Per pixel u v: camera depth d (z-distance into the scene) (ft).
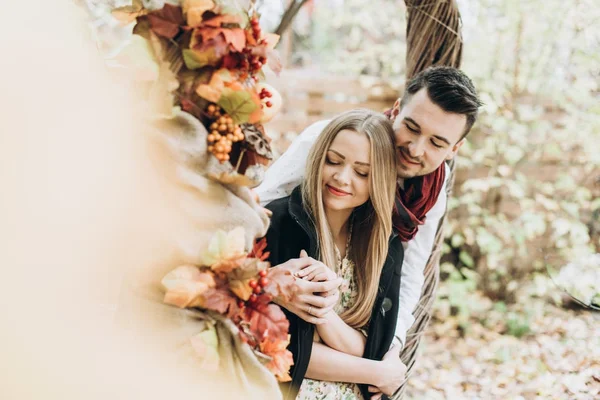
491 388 8.70
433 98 4.73
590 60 10.91
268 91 3.54
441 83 4.73
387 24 13.82
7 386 2.76
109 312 3.33
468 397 8.54
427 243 5.73
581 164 11.65
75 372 2.88
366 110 4.77
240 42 3.26
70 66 2.97
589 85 11.00
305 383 4.70
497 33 11.60
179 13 3.23
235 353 3.39
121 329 3.24
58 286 2.95
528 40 11.47
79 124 2.97
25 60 2.85
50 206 2.89
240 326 3.53
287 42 16.75
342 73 14.07
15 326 2.80
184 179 3.22
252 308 3.42
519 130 11.46
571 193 11.61
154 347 3.23
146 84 3.29
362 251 4.92
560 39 11.19
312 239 4.65
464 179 12.38
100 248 3.13
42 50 2.89
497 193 12.24
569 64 11.27
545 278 11.11
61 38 2.97
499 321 11.03
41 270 2.88
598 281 8.35
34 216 2.87
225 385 3.33
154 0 3.30
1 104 2.80
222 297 3.29
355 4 13.52
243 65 3.38
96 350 3.01
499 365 9.43
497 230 11.78
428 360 9.78
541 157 11.75
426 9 5.84
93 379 2.92
